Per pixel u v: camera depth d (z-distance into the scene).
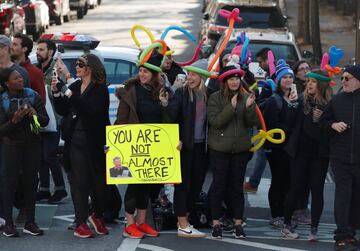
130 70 23.81
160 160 15.81
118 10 73.69
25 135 15.88
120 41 53.38
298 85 18.77
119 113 15.88
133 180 15.77
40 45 19.48
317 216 16.28
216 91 16.44
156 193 17.38
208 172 23.47
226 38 17.30
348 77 15.41
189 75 15.91
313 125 16.00
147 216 17.55
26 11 54.59
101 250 15.34
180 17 67.94
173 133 15.83
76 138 16.00
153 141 15.79
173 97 15.84
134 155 15.80
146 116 15.81
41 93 17.62
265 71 22.91
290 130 16.38
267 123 17.34
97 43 23.72
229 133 15.95
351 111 15.45
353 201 15.81
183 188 16.23
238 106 15.91
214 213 16.23
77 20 66.38
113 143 15.79
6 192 16.02
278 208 17.88
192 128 15.95
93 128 15.97
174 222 17.14
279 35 30.58
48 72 20.33
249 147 16.16
